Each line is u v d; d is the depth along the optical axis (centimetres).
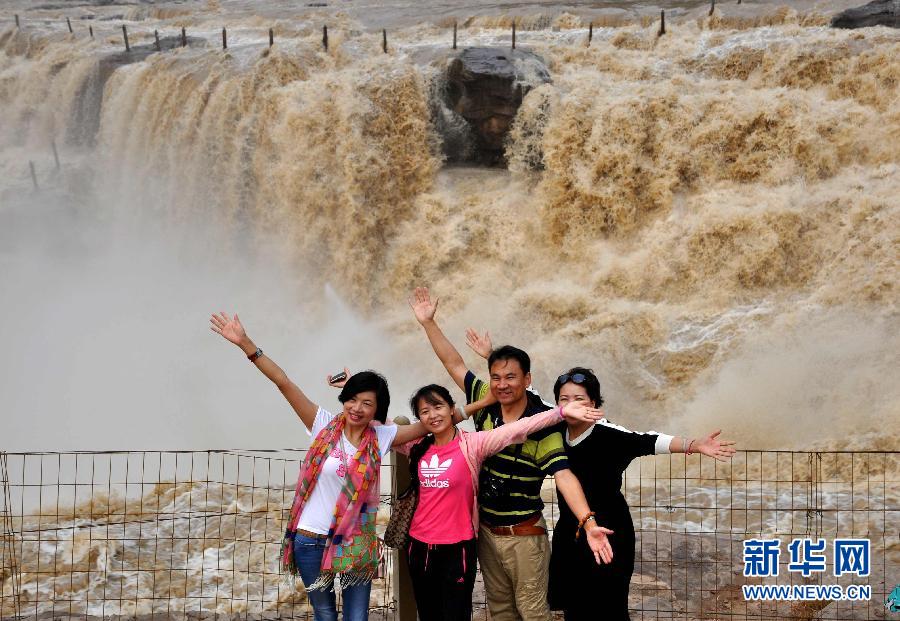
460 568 519
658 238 1953
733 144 1977
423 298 611
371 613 703
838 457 1344
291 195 2242
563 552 529
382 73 2248
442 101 2244
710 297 1883
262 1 3731
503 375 518
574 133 2072
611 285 1972
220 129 2347
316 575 528
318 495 528
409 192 2239
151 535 951
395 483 586
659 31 2330
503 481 520
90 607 790
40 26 3338
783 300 1825
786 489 1173
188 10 3606
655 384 1794
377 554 534
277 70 2330
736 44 2172
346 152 2189
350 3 3506
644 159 2036
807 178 1916
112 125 2625
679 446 506
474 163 2294
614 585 520
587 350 1880
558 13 2705
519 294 2022
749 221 1861
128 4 4047
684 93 2073
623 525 522
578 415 497
